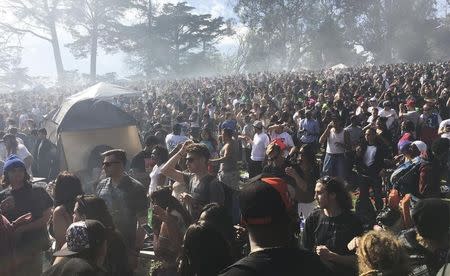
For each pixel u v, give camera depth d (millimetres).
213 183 5719
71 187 5414
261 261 2518
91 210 4520
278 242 2596
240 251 4410
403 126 11508
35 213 5676
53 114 14023
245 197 2602
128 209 5812
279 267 2510
